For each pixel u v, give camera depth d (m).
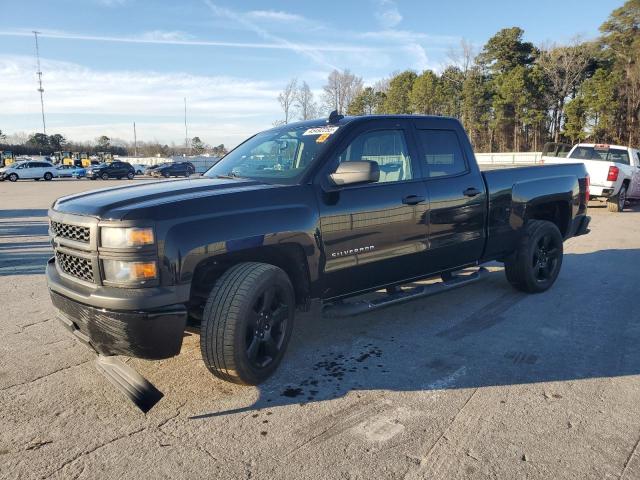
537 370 3.69
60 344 4.27
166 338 2.93
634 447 2.70
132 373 3.10
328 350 4.11
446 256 4.64
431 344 4.22
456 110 63.50
